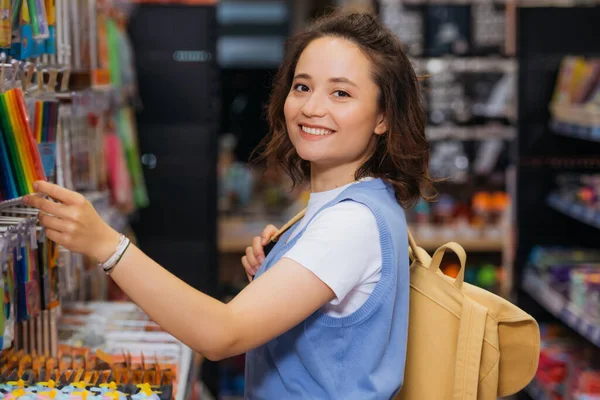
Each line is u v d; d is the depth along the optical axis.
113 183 3.80
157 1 5.34
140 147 5.42
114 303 3.18
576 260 5.28
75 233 1.67
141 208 5.46
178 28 5.37
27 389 1.86
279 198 7.26
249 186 7.21
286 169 2.40
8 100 1.82
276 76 2.31
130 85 4.58
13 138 1.84
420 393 2.14
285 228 2.36
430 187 2.27
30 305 2.09
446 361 2.13
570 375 4.51
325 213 1.94
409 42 6.25
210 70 5.40
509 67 6.20
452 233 6.38
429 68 6.31
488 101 6.35
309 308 1.82
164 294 1.68
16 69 1.96
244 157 7.26
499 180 6.49
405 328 2.00
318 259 1.83
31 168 1.86
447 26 6.24
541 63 5.66
